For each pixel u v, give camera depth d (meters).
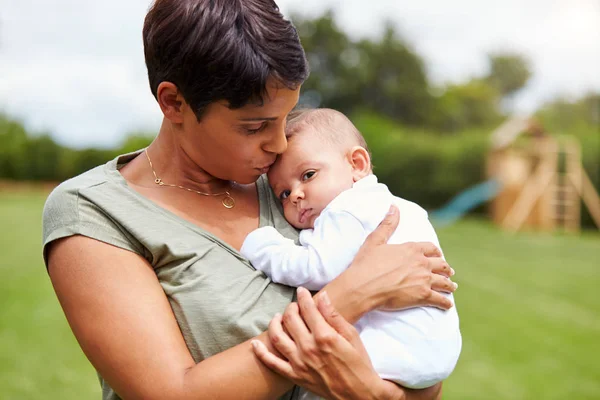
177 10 1.60
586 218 16.25
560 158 16.11
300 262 1.77
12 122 25.23
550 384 5.57
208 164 1.78
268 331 1.60
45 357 6.06
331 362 1.55
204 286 1.68
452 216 17.94
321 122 2.10
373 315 1.77
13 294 8.32
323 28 30.08
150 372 1.54
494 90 37.25
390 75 31.17
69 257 1.64
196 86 1.60
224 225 1.87
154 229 1.70
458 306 8.20
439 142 19.55
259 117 1.64
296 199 2.00
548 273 10.23
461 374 5.82
